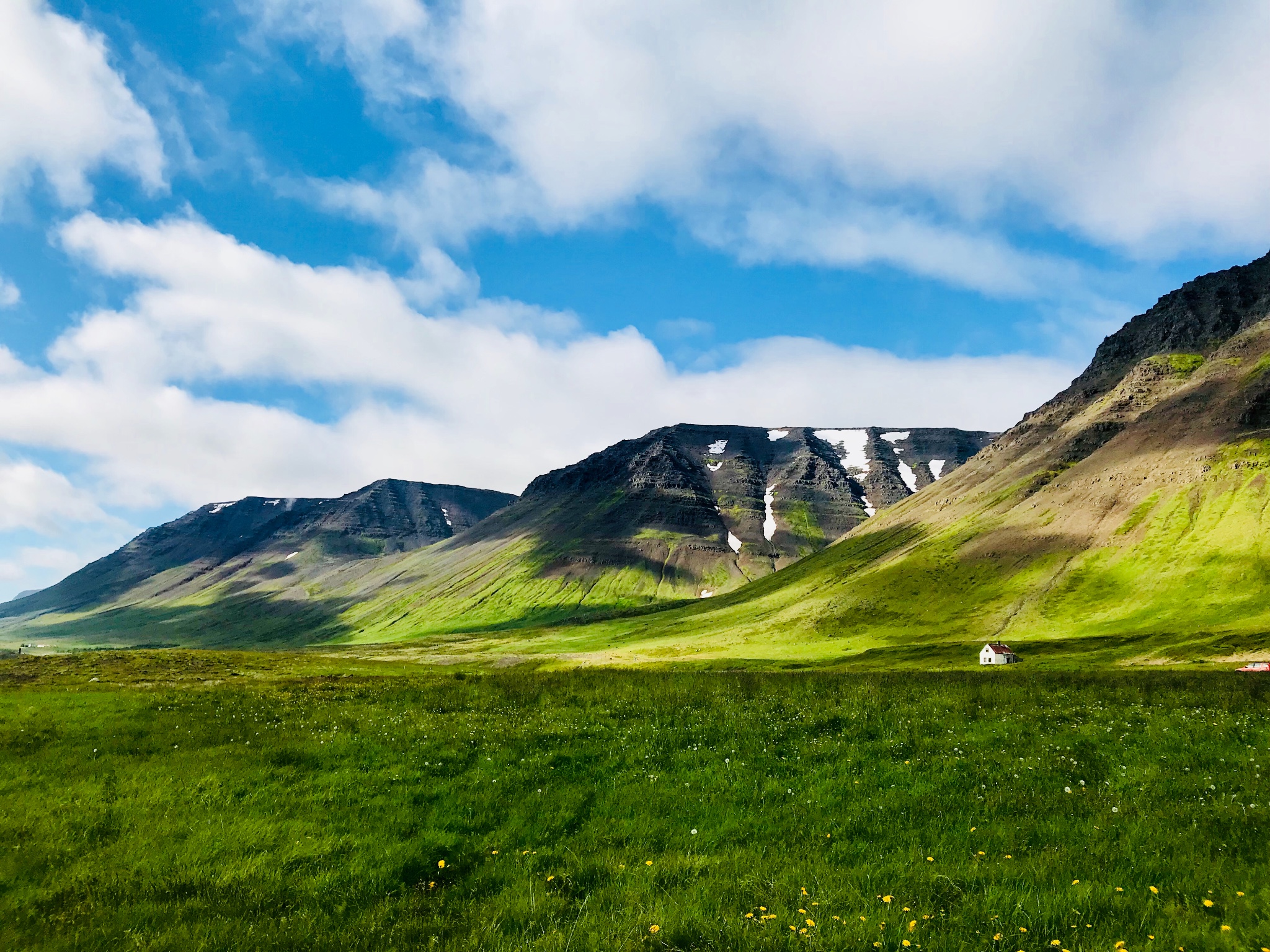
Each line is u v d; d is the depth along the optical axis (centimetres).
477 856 1384
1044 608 17662
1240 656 10062
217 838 1452
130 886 1239
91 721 2412
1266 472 18762
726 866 1229
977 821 1434
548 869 1291
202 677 7288
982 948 884
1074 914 958
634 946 921
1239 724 2038
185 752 2086
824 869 1184
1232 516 18012
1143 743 1934
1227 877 1052
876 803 1568
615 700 2778
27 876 1290
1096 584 17962
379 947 988
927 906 1012
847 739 2133
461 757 2028
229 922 1085
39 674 7950
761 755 1994
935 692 2742
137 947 1015
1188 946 861
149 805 1659
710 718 2414
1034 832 1334
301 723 2453
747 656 18000
